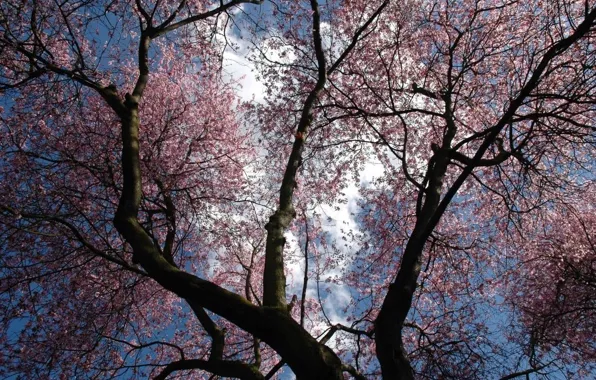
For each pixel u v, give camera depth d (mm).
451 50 8977
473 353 7285
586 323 11188
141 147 10703
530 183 9258
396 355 4906
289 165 6801
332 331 6328
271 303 4812
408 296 5168
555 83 8016
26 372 8578
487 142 4984
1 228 7930
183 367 5457
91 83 6684
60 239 8758
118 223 5133
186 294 4625
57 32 7715
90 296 9562
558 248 11523
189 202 10555
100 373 8367
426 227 5320
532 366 7672
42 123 9734
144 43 7484
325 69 8625
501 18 9875
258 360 6879
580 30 5023
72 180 9445
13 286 8336
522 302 12164
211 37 10164
